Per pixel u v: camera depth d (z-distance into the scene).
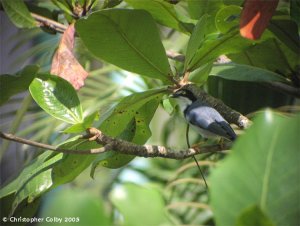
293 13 2.08
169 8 2.18
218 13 2.08
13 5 2.20
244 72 2.17
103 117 2.06
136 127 2.12
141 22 2.03
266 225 1.68
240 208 1.70
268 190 1.71
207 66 2.14
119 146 1.98
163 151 2.01
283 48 2.20
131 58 2.06
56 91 1.98
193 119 2.29
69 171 2.04
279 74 2.22
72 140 1.97
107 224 1.69
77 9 2.21
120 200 1.74
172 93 2.11
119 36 2.04
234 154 1.71
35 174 2.03
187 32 2.21
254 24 1.97
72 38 2.09
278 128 1.71
